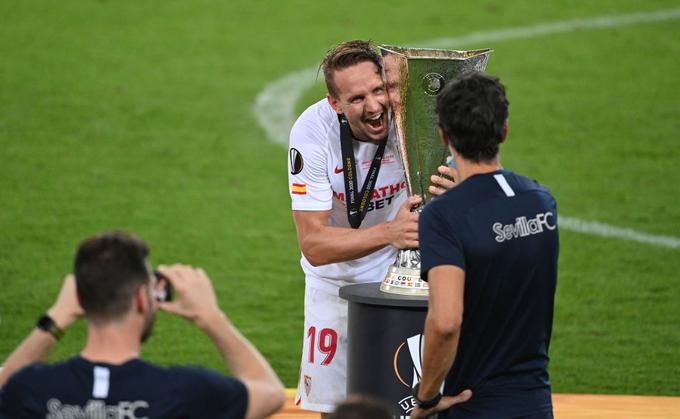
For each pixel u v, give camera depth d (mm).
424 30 45375
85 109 37031
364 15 47125
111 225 28672
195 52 42812
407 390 12461
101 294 8117
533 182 10625
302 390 14961
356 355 12773
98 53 42219
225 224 29109
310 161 13281
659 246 27641
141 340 8508
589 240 28062
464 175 10430
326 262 12984
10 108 36781
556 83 40125
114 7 47281
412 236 12297
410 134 12469
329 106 13414
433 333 9836
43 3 47344
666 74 41094
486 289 10180
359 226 13750
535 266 10281
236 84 39938
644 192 31312
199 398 8172
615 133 35781
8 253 26656
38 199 30219
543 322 10531
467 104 10156
